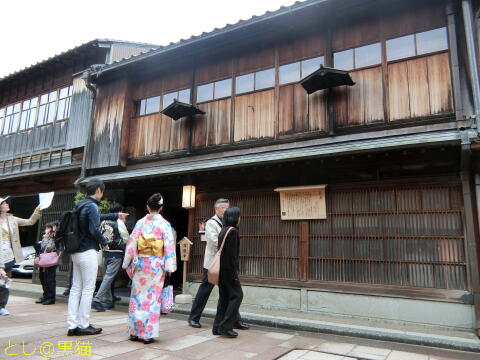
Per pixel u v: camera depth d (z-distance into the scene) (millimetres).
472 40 6211
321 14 7793
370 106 7219
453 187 6340
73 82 12812
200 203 9141
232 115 8953
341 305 6902
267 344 4965
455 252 6133
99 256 8477
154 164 9938
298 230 7688
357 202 7141
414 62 6973
